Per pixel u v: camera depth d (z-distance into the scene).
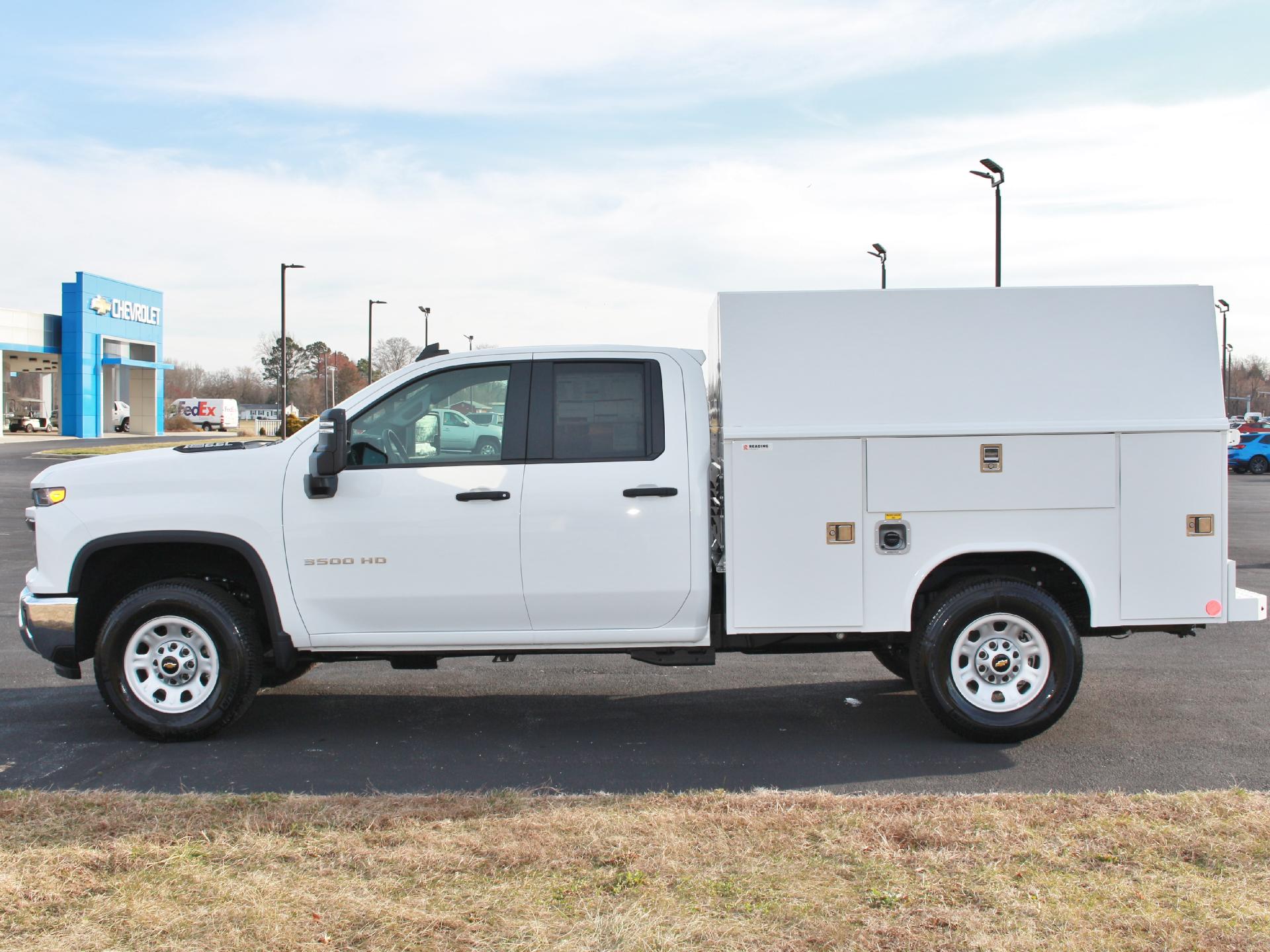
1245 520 18.75
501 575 5.47
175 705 5.65
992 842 3.99
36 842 4.03
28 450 37.38
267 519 5.52
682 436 5.52
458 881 3.64
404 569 5.49
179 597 5.56
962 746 5.60
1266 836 4.05
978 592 5.45
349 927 3.31
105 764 5.28
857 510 5.41
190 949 3.18
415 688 7.04
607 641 5.58
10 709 6.38
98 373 51.94
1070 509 5.43
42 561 5.63
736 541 5.40
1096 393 5.44
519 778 5.07
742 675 7.43
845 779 5.05
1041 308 5.45
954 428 5.39
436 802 4.48
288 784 4.97
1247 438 35.38
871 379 5.41
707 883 3.62
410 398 5.62
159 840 4.03
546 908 3.42
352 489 5.50
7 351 49.16
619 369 5.60
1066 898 3.51
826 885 3.61
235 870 3.75
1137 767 5.21
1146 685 6.96
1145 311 5.47
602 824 4.18
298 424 45.56
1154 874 3.71
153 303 57.03
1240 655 7.93
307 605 5.54
